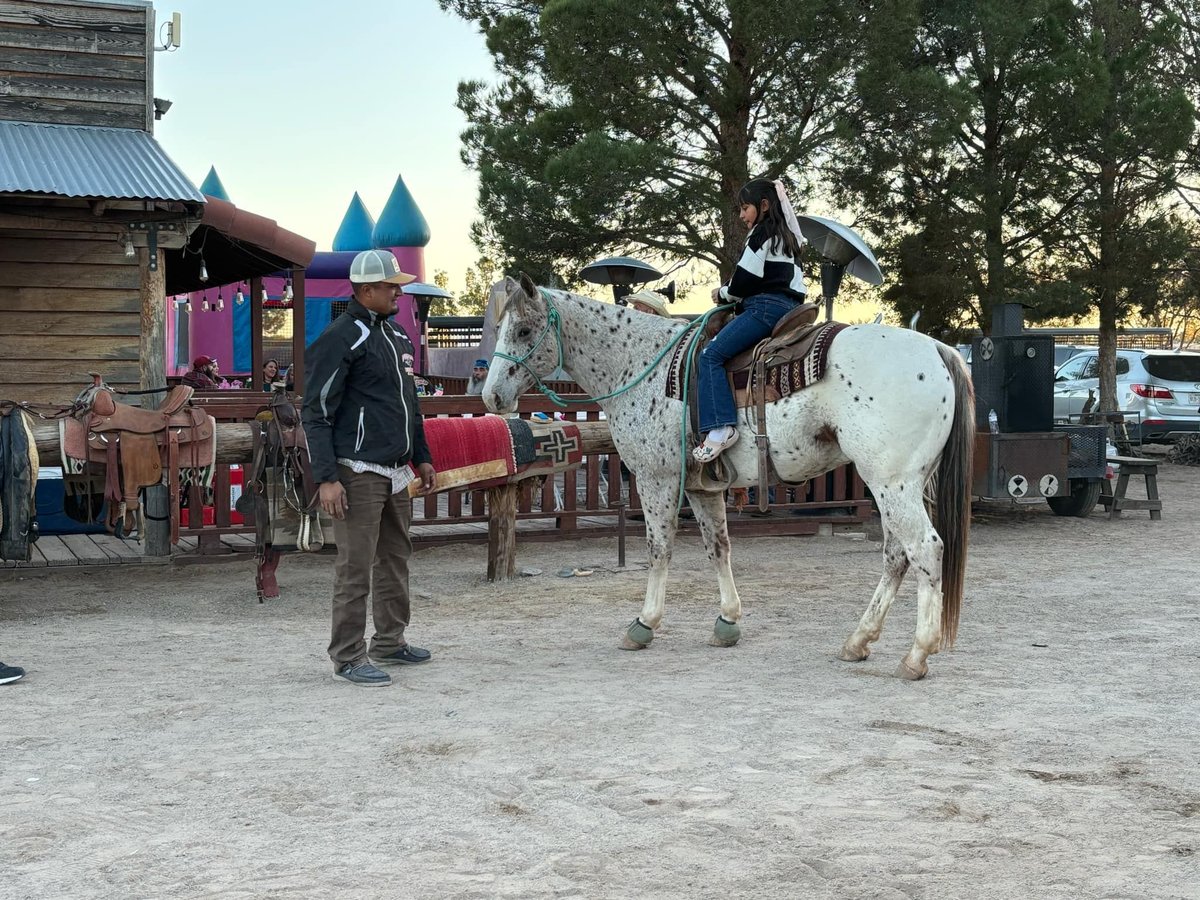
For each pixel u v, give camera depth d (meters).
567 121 18.75
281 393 8.33
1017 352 11.90
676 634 7.15
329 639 7.15
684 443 6.27
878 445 5.59
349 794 4.18
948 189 20.33
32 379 10.97
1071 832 3.72
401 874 3.45
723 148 18.70
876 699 5.43
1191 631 7.06
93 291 11.12
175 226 9.98
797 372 5.77
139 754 4.70
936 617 5.74
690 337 6.33
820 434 5.84
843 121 17.64
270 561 8.55
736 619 6.72
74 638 7.19
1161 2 23.50
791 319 5.96
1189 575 9.27
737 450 6.07
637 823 3.85
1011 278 20.55
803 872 3.42
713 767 4.43
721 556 6.71
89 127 11.45
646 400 6.47
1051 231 21.20
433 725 5.06
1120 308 21.55
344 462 5.80
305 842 3.72
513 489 9.33
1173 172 21.89
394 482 5.95
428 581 9.40
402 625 6.32
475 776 4.35
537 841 3.70
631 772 4.38
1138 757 4.52
